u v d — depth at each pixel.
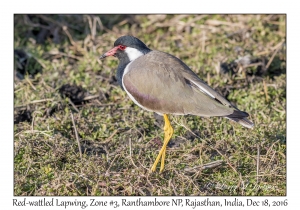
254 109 18.89
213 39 23.81
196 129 17.70
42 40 24.72
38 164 15.73
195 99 15.47
